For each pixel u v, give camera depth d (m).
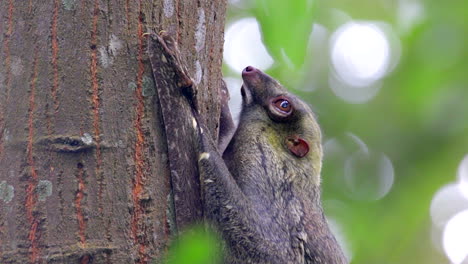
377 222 19.50
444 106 19.02
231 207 9.41
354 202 19.95
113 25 8.38
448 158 20.28
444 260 19.78
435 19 18.50
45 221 7.88
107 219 7.96
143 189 8.26
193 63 9.20
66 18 8.24
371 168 20.77
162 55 8.65
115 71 8.31
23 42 8.27
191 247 7.32
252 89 11.61
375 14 21.16
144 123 8.42
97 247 7.83
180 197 8.62
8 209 7.98
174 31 8.93
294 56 9.62
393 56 20.81
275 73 13.78
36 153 8.02
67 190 7.93
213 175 9.22
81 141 8.00
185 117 8.92
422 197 20.20
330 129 21.27
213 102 9.65
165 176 8.54
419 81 18.75
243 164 10.88
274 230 10.23
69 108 8.09
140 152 8.33
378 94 21.27
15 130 8.12
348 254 18.73
